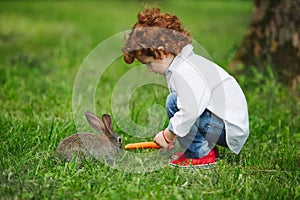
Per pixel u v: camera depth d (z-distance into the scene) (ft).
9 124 18.29
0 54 32.55
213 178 14.35
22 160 14.84
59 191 13.21
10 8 57.77
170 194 13.19
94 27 44.45
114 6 66.13
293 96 23.09
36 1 67.92
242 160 16.07
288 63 24.50
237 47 27.61
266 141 17.90
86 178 14.15
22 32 41.52
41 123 18.62
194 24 44.57
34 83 24.95
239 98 15.42
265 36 25.21
